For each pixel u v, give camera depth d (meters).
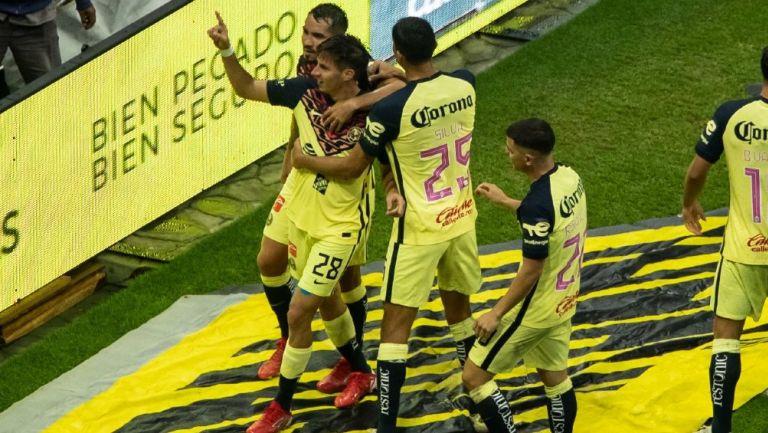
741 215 22.78
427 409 25.22
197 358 27.64
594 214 32.34
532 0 44.12
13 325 29.56
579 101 37.59
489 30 42.38
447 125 22.22
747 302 23.06
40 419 25.92
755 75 38.34
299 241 23.83
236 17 33.66
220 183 35.44
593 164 34.53
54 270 30.50
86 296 31.20
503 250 31.06
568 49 40.56
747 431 24.41
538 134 21.03
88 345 29.02
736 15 41.88
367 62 22.45
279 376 25.75
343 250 23.25
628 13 42.53
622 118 36.66
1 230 28.97
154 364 27.53
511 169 34.59
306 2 35.72
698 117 36.53
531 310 21.86
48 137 29.48
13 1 34.84
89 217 31.12
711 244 30.50
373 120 21.86
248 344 28.05
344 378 26.08
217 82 33.72
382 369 23.12
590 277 29.48
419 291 22.86
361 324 25.83
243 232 33.09
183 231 33.41
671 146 35.22
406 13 39.44
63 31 39.91
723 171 34.03
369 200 23.58
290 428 24.98
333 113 22.39
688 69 38.94
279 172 36.06
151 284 31.12
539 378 26.06
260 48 34.78
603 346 26.98
